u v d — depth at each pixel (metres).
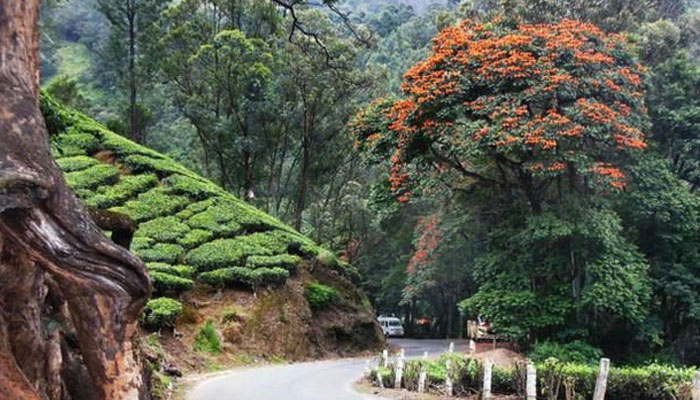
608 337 17.53
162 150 37.34
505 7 22.41
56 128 12.27
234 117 32.81
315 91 33.28
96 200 21.58
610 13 22.72
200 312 19.52
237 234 24.27
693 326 18.86
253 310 20.80
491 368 11.70
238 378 15.04
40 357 4.66
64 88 33.81
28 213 3.92
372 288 42.78
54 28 38.72
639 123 16.61
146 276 4.41
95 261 4.19
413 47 56.50
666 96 19.88
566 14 22.38
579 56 16.06
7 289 4.38
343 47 31.33
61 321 5.23
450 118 16.45
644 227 18.61
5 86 4.08
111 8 33.03
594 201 16.47
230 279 21.23
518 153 16.36
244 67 31.06
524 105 16.16
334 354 22.81
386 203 19.78
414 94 16.77
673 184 18.03
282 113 33.19
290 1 12.41
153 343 15.93
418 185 18.23
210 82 32.31
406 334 42.97
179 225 22.52
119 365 4.41
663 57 21.39
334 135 35.44
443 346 29.03
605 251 16.02
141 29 32.91
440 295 38.03
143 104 35.31
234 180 34.97
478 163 18.67
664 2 28.03
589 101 15.50
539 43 16.67
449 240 25.12
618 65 17.45
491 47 16.44
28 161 3.96
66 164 23.92
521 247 17.14
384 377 13.69
